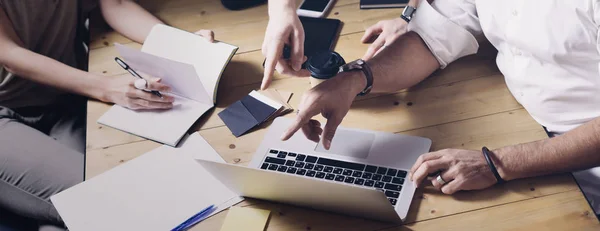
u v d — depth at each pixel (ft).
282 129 5.15
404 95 5.36
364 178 4.61
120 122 5.48
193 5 6.79
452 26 5.44
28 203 6.09
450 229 4.23
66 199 4.84
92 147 5.28
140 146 5.22
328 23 6.20
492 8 5.18
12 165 6.11
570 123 4.97
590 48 4.62
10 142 6.30
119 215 4.66
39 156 6.16
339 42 6.01
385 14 6.24
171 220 4.57
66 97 7.18
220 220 4.52
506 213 4.27
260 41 6.15
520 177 4.45
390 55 5.41
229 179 4.45
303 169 4.75
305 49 5.90
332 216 4.42
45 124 7.06
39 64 6.10
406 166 4.67
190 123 5.33
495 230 4.18
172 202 4.69
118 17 6.55
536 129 4.85
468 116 5.06
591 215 4.17
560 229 4.13
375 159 4.75
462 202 4.39
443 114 5.11
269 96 5.48
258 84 5.66
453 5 5.61
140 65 5.70
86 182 4.95
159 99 5.54
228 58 5.62
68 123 7.03
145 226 4.56
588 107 4.87
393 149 4.83
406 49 5.44
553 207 4.25
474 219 4.27
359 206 4.19
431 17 5.48
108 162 5.11
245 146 5.07
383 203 4.00
